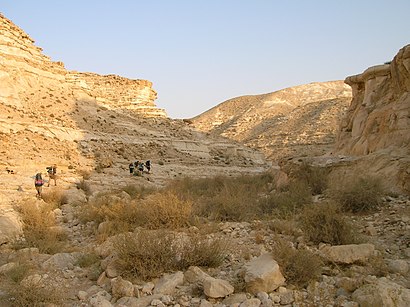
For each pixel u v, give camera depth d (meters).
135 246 7.11
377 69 19.42
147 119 54.69
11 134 30.42
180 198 13.87
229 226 10.06
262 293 5.93
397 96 17.23
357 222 9.81
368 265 6.86
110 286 6.66
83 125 41.59
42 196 16.70
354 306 5.41
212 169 40.25
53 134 34.44
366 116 19.09
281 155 79.25
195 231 9.55
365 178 12.91
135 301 5.91
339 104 99.12
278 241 7.72
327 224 8.41
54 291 6.43
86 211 13.02
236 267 7.25
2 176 21.41
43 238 10.09
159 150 44.09
